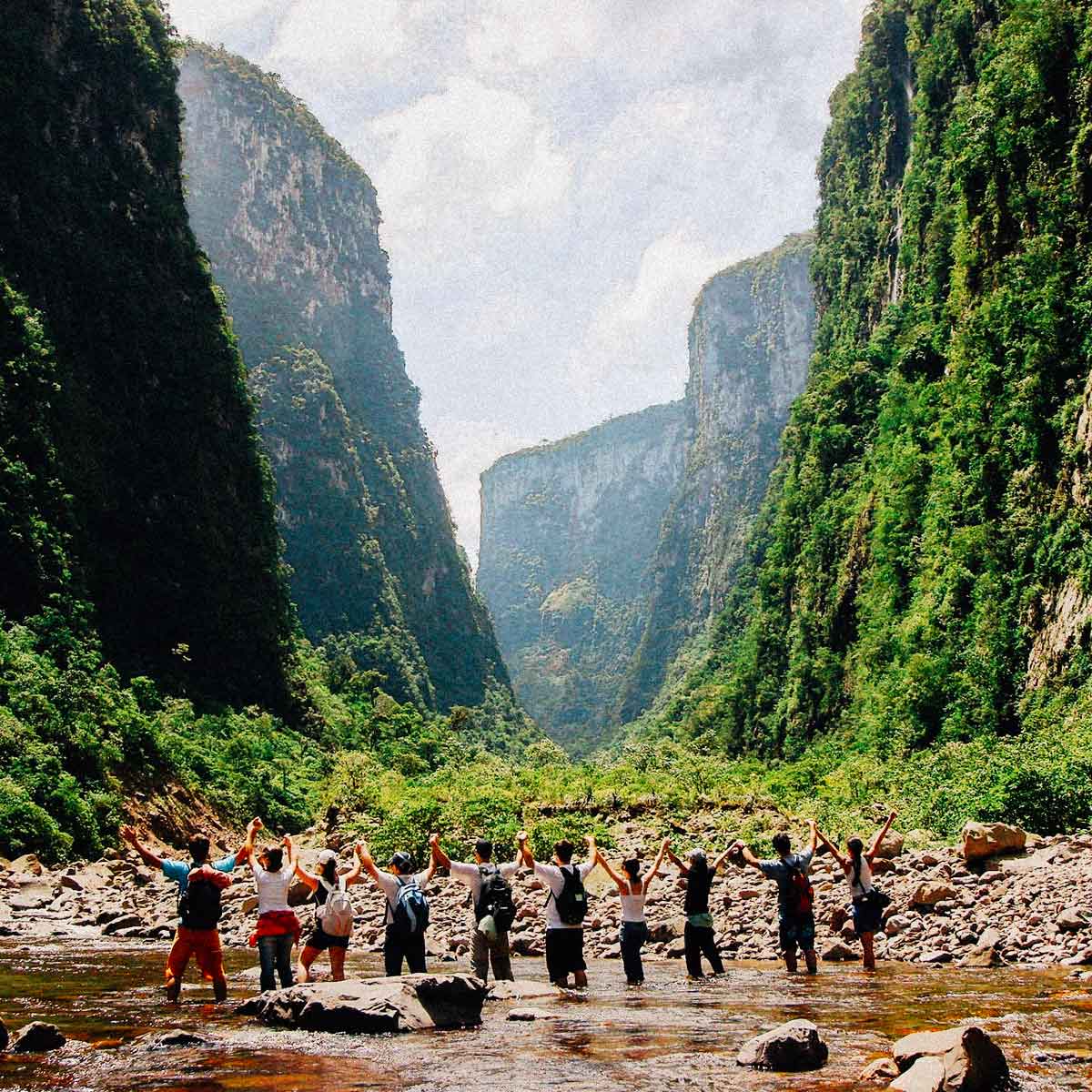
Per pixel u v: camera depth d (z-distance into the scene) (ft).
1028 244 143.23
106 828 102.17
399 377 629.92
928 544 163.22
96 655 147.13
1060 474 124.26
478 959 36.91
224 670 221.05
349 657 406.41
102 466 196.54
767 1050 24.21
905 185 248.52
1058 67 142.51
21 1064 24.36
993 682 124.88
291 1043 27.02
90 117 227.20
